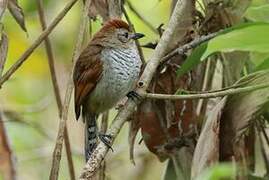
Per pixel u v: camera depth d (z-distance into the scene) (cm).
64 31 1650
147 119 1053
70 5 920
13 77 1590
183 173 1045
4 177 1102
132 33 1131
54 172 823
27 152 1524
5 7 885
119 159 1474
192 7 1041
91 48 1141
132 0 1542
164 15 1530
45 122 1620
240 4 1009
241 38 630
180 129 1047
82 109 1179
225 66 1021
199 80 1049
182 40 1033
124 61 1119
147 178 1471
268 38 628
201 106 1054
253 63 1001
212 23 1028
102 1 1049
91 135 1154
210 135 872
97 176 987
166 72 1038
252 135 990
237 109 871
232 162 884
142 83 920
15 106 1526
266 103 848
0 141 1119
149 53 1480
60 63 1642
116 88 1125
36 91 1736
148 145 1059
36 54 1619
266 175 1043
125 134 1588
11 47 1557
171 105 1042
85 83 1137
